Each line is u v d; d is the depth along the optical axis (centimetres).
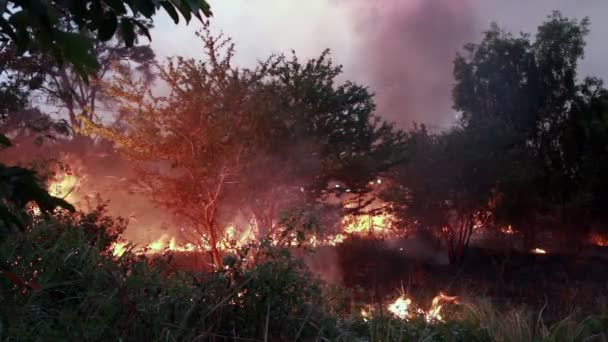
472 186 1717
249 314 476
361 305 647
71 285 469
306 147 1405
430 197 1734
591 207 1888
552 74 2116
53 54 232
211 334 443
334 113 1535
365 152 1593
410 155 1728
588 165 1917
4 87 1339
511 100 2145
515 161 1766
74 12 238
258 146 1329
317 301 514
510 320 652
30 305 424
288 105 1436
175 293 466
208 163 1287
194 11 248
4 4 215
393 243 1798
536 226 1858
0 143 272
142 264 488
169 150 1288
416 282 1394
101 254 550
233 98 1302
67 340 404
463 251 1723
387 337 521
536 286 1345
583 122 1958
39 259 480
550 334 653
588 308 994
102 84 1334
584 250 1838
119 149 1397
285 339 476
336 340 493
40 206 247
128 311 434
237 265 493
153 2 242
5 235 254
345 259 1490
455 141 1738
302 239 518
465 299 899
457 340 596
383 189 1802
